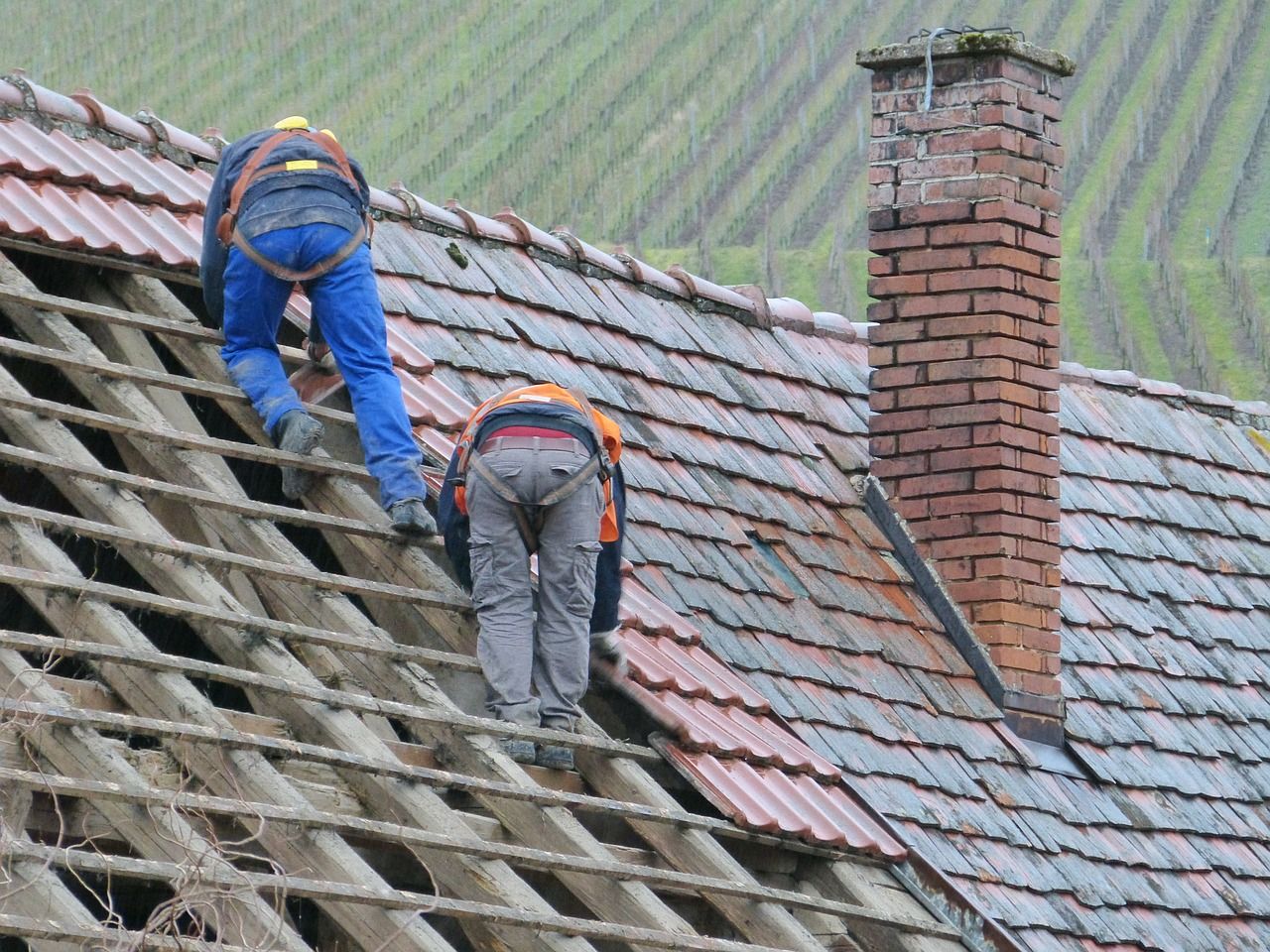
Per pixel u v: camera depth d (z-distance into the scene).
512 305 31.69
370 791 19.45
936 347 32.44
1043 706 30.95
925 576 31.81
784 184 182.12
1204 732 33.56
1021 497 31.84
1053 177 33.28
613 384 31.62
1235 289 170.38
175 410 24.00
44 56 189.88
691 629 26.77
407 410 26.05
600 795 22.48
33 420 20.95
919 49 32.91
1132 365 163.38
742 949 20.31
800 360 36.12
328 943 22.36
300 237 23.55
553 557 22.42
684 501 30.05
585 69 193.25
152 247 25.67
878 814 25.52
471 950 25.44
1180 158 190.62
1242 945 28.95
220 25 196.88
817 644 28.97
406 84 190.12
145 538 19.72
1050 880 27.30
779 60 196.50
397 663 21.27
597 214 176.75
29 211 25.00
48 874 15.35
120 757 17.14
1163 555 37.84
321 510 23.48
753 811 23.44
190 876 15.73
